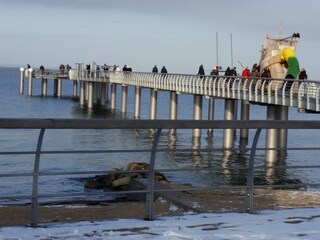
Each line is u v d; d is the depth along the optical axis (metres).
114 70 79.19
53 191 19.11
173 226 6.98
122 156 30.75
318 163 32.69
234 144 42.69
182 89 50.50
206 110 94.50
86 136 42.44
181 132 49.53
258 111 99.94
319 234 6.77
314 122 7.46
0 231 6.56
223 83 41.38
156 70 63.16
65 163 27.41
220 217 7.57
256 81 37.84
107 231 6.67
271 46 42.75
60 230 6.65
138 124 6.63
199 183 23.14
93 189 19.48
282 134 37.12
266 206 10.35
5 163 27.20
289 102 31.70
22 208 10.79
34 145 36.88
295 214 7.86
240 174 25.77
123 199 14.70
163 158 31.62
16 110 72.75
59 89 100.38
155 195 12.08
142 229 6.80
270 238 6.54
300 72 36.56
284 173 26.94
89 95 81.38
